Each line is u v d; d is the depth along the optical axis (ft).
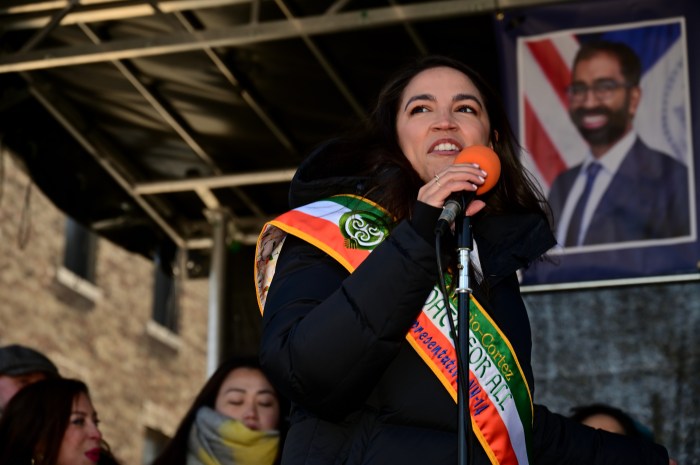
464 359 9.98
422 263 9.93
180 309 62.28
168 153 30.14
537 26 24.26
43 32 26.43
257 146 29.68
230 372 19.40
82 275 56.90
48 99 28.43
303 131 29.14
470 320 10.85
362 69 26.86
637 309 23.91
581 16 24.14
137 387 58.95
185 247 31.94
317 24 25.05
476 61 26.58
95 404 56.29
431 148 11.65
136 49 26.18
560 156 23.81
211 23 26.58
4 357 20.11
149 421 59.31
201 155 29.89
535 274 23.61
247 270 31.17
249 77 27.40
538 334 24.14
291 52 26.37
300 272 10.86
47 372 20.20
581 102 23.89
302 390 10.01
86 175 30.04
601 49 23.98
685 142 23.34
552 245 11.57
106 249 58.39
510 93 24.16
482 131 11.84
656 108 23.56
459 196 10.38
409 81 12.28
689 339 23.65
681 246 23.02
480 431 10.64
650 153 23.44
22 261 53.72
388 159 11.72
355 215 11.05
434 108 11.93
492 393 10.73
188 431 19.08
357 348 9.81
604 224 23.39
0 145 28.76
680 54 23.66
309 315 10.03
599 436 12.35
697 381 23.49
